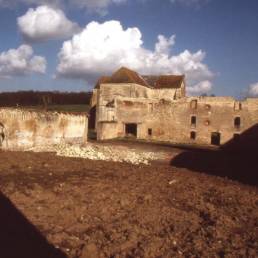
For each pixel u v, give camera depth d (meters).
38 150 24.94
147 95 58.31
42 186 13.43
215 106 45.09
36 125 25.39
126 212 11.09
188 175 19.23
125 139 46.72
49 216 10.07
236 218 11.28
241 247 8.87
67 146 27.58
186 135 46.50
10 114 23.31
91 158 23.78
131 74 57.06
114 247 8.28
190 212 11.67
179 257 7.99
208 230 9.95
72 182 14.57
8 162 17.78
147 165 22.73
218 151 39.50
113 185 14.74
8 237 8.22
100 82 59.62
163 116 47.53
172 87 58.41
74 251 7.90
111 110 50.03
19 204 10.88
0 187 12.64
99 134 43.62
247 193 15.37
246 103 43.66
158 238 9.02
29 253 7.46
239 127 43.97
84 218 10.20
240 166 27.23
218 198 14.01
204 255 8.18
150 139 48.00
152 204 12.24
